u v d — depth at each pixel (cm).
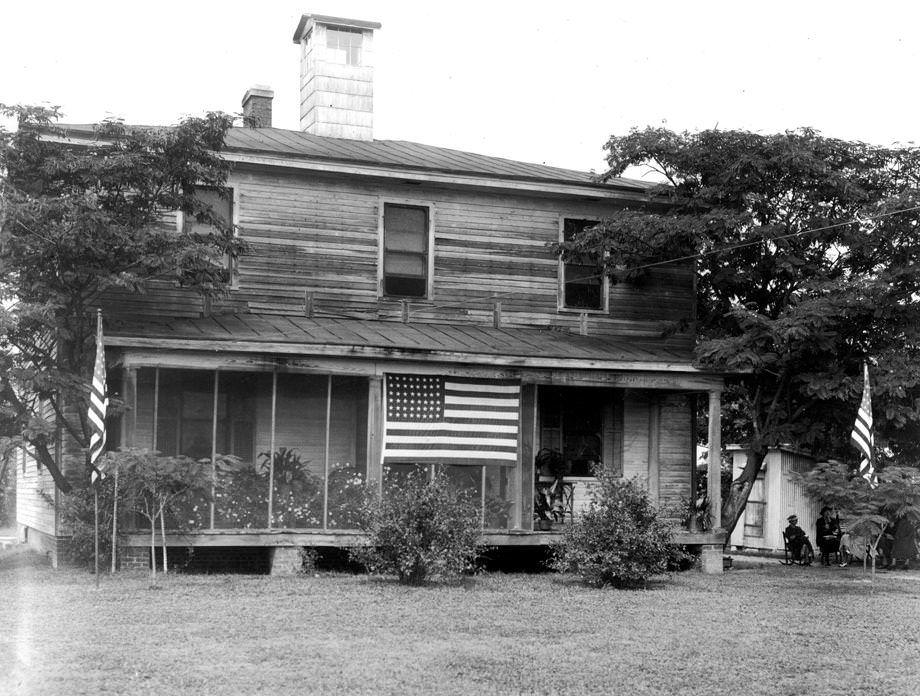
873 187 2667
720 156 2627
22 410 2117
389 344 2262
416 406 2320
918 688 1248
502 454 2361
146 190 2167
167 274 2206
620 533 2066
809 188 2608
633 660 1346
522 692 1167
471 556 2070
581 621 1631
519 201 2758
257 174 2542
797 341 2497
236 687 1141
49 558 2408
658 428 2780
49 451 2447
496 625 1565
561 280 2766
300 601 1742
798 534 2969
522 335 2612
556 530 2431
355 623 1543
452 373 2331
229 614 1590
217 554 2272
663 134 2641
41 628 1451
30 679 1156
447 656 1331
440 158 2872
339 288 2583
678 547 2434
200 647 1341
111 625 1478
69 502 2073
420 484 2164
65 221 1998
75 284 2111
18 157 2083
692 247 2642
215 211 2397
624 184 2888
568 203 2797
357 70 3228
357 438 2523
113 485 1973
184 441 2417
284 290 2539
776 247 2675
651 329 2825
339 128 3183
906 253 2547
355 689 1151
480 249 2714
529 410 2409
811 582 2302
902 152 2669
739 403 3073
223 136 2239
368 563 2056
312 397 2517
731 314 2544
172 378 2420
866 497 2252
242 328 2275
